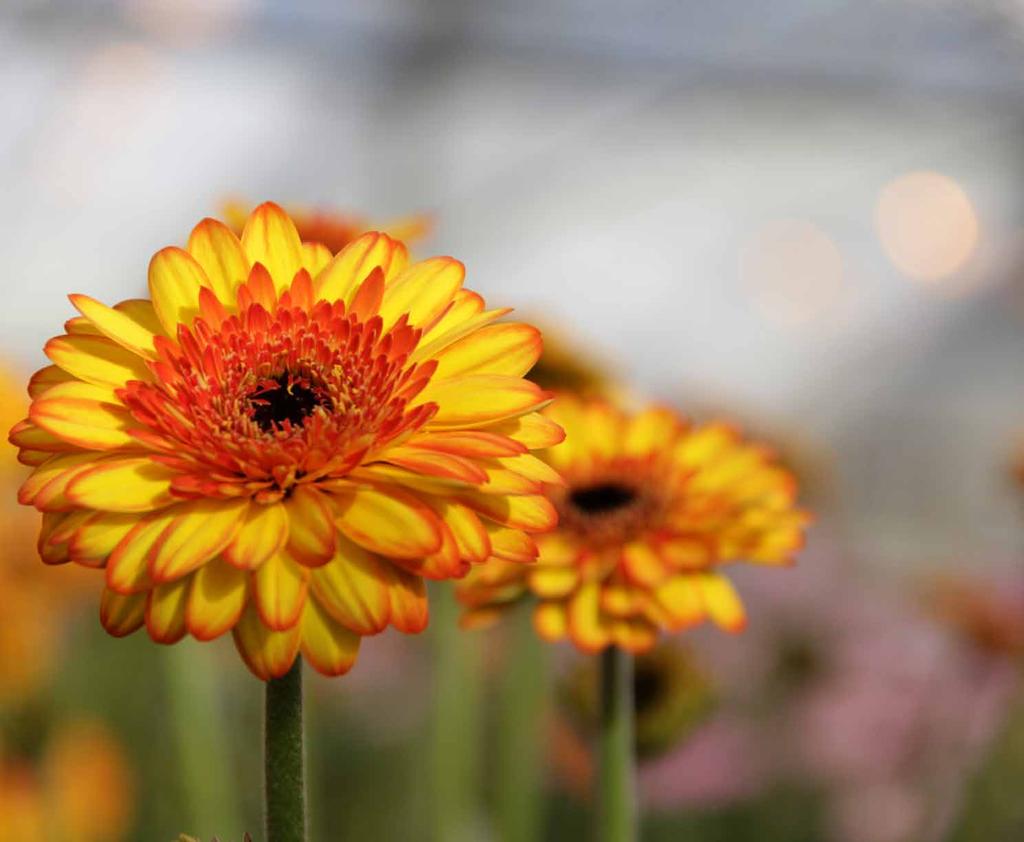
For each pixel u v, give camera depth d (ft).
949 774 3.11
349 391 2.06
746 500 2.45
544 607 2.39
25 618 3.39
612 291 8.08
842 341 7.93
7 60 6.66
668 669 2.71
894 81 6.99
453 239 7.58
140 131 7.13
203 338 2.07
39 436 2.02
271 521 1.99
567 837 3.53
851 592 3.45
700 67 7.09
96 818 3.31
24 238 7.41
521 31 6.79
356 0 6.66
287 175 7.43
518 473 2.03
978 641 3.17
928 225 7.59
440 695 2.90
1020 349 7.42
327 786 3.86
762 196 7.88
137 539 1.98
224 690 3.79
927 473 7.58
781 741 3.21
